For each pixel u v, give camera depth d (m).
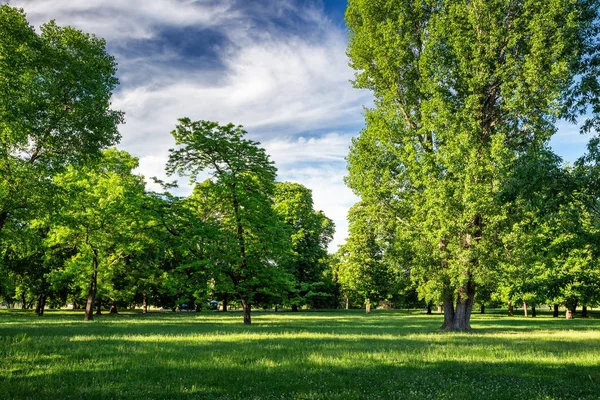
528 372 10.63
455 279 23.30
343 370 10.41
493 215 22.19
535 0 22.77
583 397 7.95
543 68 21.59
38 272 48.00
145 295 56.53
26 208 24.05
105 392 7.61
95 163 27.02
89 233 34.22
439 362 11.95
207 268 29.28
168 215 30.23
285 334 20.44
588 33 12.31
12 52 20.98
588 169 11.91
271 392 8.00
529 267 23.41
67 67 23.80
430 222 23.52
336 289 82.94
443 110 23.61
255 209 29.77
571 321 41.50
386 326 29.86
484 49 23.89
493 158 21.98
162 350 13.34
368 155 27.59
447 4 25.39
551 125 22.19
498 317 53.62
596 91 11.79
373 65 28.81
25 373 9.17
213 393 7.87
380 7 27.84
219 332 21.27
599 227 12.36
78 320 33.97
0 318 37.31
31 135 23.70
